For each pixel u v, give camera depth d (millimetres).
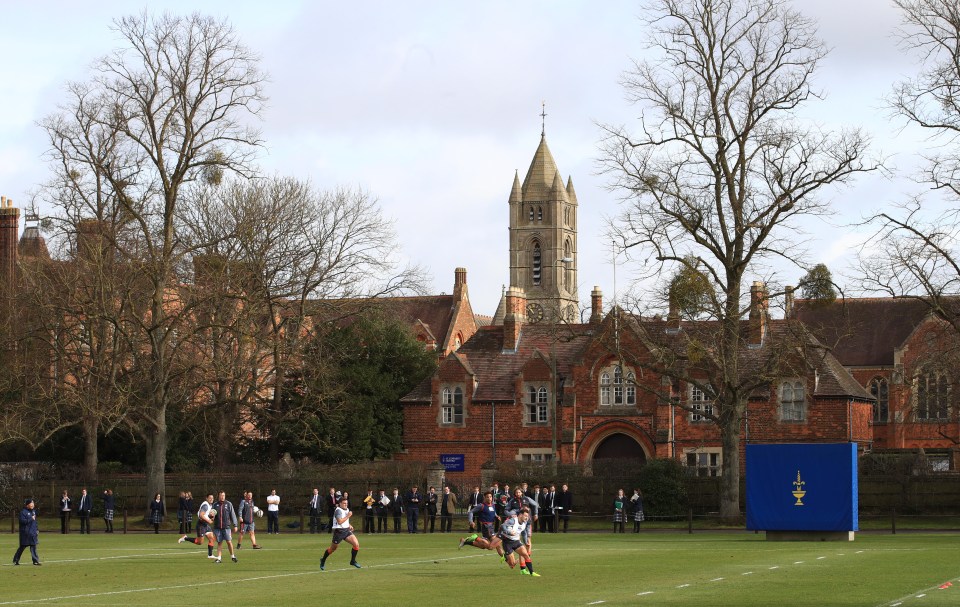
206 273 70750
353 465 80375
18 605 27250
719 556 41344
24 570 38188
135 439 83625
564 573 34844
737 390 65562
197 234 81500
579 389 87438
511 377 90875
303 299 79562
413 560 41469
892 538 52781
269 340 77562
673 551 44719
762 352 85500
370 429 88062
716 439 84750
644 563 38438
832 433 82812
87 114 70000
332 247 83375
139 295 72125
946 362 72188
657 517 70062
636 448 86438
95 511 76875
